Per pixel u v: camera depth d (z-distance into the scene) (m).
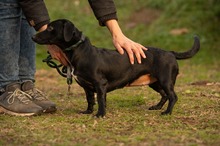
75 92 10.77
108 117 7.48
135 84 7.88
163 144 5.93
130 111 8.03
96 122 7.11
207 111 8.02
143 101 8.95
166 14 23.08
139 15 23.62
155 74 7.72
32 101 7.90
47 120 7.33
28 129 6.77
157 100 9.24
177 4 23.44
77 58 7.41
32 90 8.06
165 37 21.28
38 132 6.58
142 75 7.75
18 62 8.23
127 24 23.05
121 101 9.11
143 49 7.75
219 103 8.76
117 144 5.95
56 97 9.92
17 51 7.99
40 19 7.67
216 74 15.21
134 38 21.78
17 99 7.81
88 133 6.51
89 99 7.83
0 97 7.93
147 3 24.25
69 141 6.11
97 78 7.42
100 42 21.55
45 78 14.19
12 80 7.98
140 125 6.96
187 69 16.62
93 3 7.80
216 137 6.22
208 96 9.58
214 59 18.86
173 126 6.91
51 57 7.81
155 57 7.73
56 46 7.56
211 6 22.84
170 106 7.71
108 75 7.53
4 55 7.89
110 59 7.54
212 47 20.11
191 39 20.84
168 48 20.55
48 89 11.56
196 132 6.50
